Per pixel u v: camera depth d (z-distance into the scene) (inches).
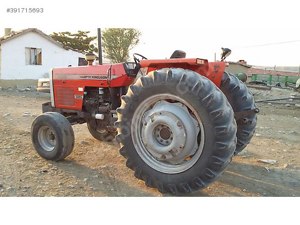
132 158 131.0
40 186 130.6
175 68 125.1
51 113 162.2
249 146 202.8
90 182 136.6
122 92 165.5
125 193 126.6
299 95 603.5
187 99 116.6
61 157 159.0
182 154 121.7
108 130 179.5
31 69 773.9
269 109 421.1
